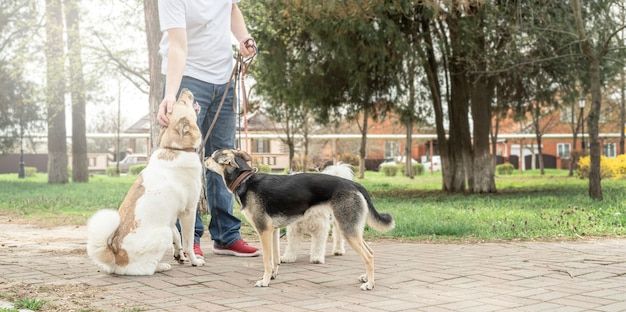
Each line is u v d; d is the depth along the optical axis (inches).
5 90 1304.1
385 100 818.8
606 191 749.3
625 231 357.4
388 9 609.0
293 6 605.6
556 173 1830.7
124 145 2536.9
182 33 222.8
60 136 1182.3
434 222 389.1
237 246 252.5
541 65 758.5
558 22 683.4
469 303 163.3
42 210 565.6
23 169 1561.3
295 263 241.4
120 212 205.2
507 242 318.7
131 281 194.4
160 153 209.5
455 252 272.5
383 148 2386.8
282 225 191.9
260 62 718.5
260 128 1840.6
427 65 763.4
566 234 348.5
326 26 650.2
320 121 848.3
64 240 334.3
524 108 888.9
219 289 183.6
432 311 154.3
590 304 162.9
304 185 189.3
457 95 793.6
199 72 238.8
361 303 164.1
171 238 207.2
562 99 845.2
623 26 573.6
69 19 1127.0
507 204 573.6
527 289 182.7
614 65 765.3
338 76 773.3
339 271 218.7
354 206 183.0
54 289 181.0
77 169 1224.2
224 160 196.5
